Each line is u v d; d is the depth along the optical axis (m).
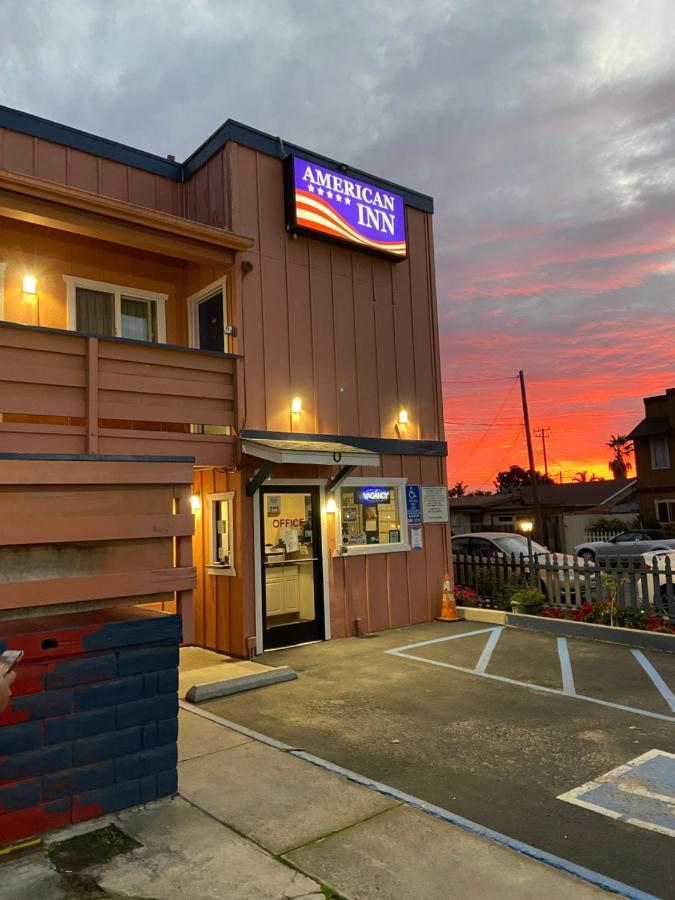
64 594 3.71
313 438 9.37
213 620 8.97
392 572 10.32
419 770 4.79
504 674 7.43
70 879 3.23
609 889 3.21
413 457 10.84
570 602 10.20
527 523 14.84
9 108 8.52
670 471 31.16
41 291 8.53
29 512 3.64
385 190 10.73
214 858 3.44
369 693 6.77
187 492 4.23
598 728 5.62
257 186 9.27
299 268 9.59
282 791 4.29
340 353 9.95
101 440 7.35
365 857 3.46
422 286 11.33
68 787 3.78
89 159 9.19
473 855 3.50
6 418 8.11
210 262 8.78
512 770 4.77
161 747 4.15
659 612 9.20
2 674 2.33
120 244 8.88
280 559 9.03
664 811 4.09
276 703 6.48
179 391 8.02
